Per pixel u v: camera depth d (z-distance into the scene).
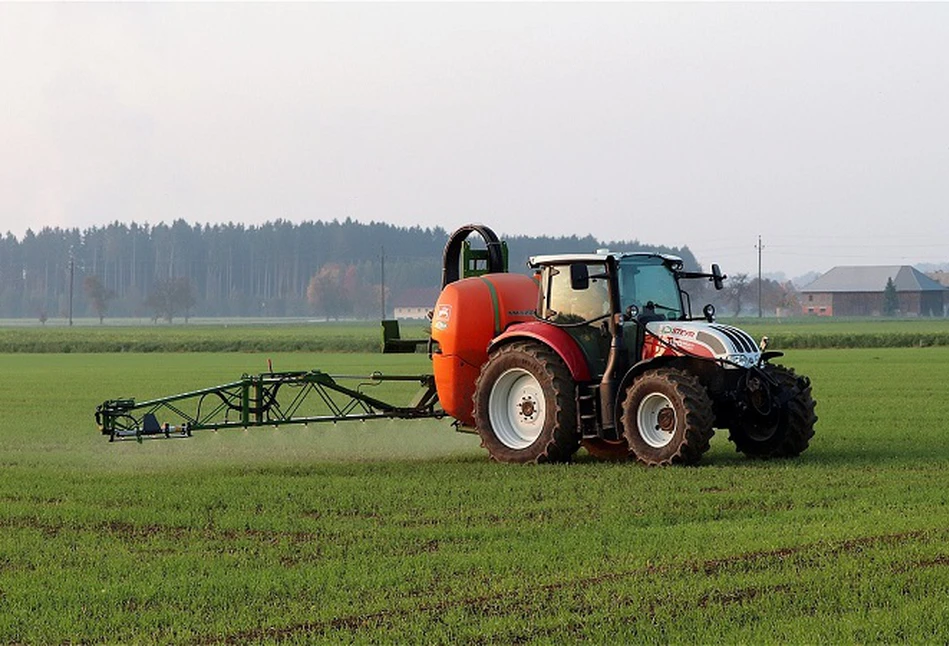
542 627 9.98
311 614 10.53
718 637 9.63
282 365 63.50
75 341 101.75
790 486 17.12
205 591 11.39
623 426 19.81
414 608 10.66
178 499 16.91
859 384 41.41
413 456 23.12
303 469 20.52
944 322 160.50
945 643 9.40
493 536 13.79
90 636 10.12
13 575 12.26
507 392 21.09
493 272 23.19
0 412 34.38
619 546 12.97
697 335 19.97
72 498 17.25
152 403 20.56
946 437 24.62
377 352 87.25
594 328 20.55
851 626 9.79
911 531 13.50
